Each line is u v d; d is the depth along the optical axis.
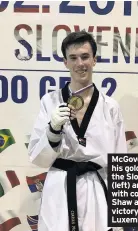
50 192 1.20
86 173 1.21
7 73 1.59
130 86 1.58
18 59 1.58
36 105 1.60
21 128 1.61
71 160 1.21
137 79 1.57
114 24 1.55
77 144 1.18
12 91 1.60
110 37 1.55
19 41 1.57
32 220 1.65
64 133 1.19
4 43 1.57
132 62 1.56
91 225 1.17
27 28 1.56
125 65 1.57
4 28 1.56
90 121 1.22
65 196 1.18
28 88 1.59
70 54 1.17
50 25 1.55
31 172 1.63
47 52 1.57
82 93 1.23
